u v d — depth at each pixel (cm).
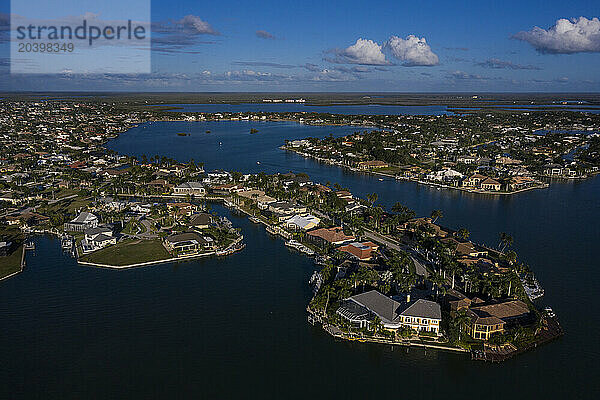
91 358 13550
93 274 18950
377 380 12912
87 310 16100
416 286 17512
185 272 19262
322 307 16050
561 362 13488
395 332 14625
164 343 14300
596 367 13288
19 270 19050
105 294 17250
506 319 14962
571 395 12306
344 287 16650
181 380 12725
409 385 12731
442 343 14188
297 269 19650
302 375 13050
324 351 14100
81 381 12606
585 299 16812
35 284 17950
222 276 18912
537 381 12788
